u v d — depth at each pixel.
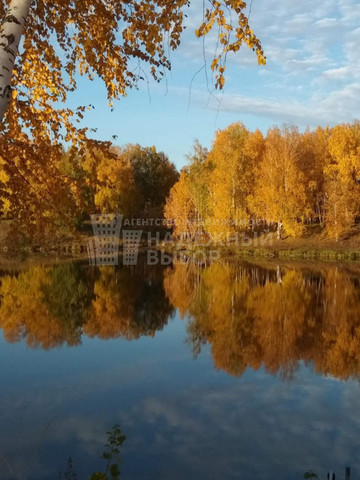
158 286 20.38
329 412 7.10
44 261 30.09
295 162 36.22
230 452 5.79
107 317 14.20
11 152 3.54
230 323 13.37
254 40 2.99
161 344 11.15
